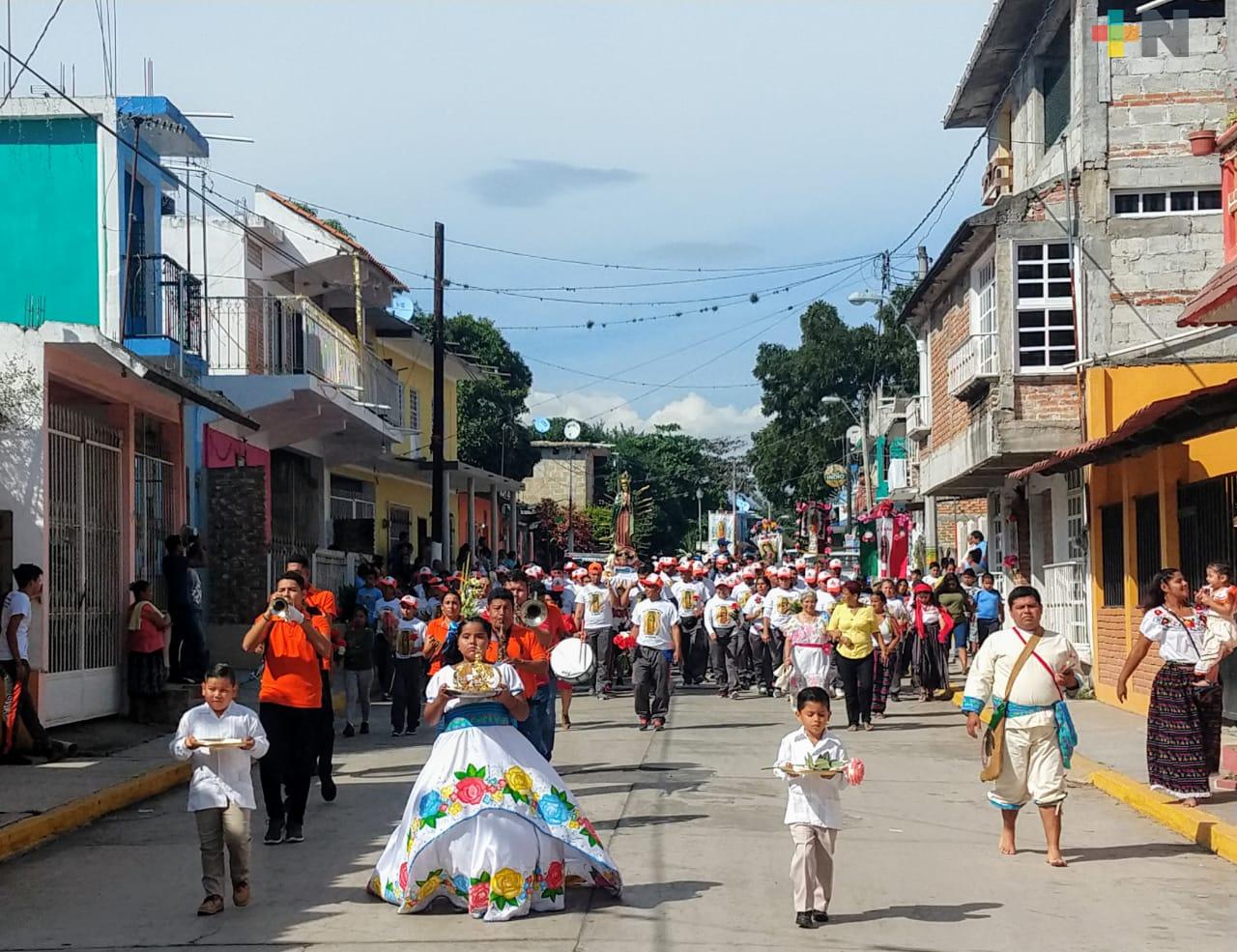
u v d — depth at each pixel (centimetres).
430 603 2111
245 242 2628
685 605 2694
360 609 1850
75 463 1703
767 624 2483
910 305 3064
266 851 1095
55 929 856
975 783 1449
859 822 1220
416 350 4053
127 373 1680
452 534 4641
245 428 2470
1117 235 2283
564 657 1241
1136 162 2286
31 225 2156
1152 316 2269
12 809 1216
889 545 3975
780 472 5988
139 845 1136
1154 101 2291
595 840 898
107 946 811
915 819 1235
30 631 1573
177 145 2280
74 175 2158
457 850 870
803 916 843
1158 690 1244
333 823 1208
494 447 5975
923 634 2358
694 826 1176
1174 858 1064
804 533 6209
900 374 5759
